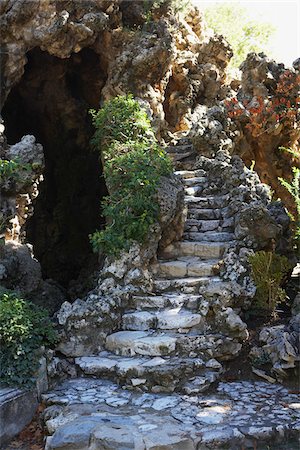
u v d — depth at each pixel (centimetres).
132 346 580
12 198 766
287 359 550
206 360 571
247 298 628
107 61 998
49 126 1092
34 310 618
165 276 691
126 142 772
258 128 990
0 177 727
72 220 1113
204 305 609
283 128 1012
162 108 1037
